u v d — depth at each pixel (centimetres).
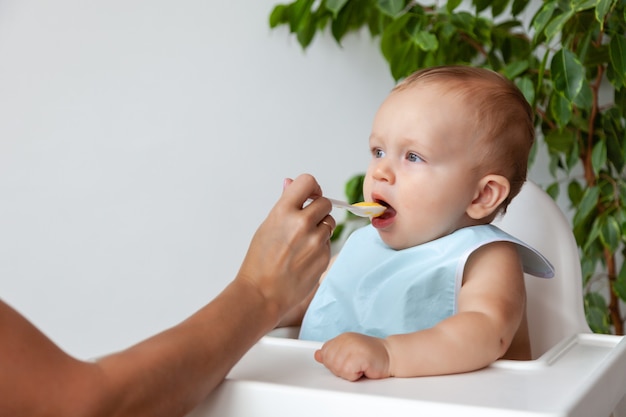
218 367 61
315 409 60
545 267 101
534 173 206
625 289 169
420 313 97
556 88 150
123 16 215
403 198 100
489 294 88
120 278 220
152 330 220
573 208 200
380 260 104
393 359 69
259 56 215
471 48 191
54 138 218
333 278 108
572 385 64
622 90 169
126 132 217
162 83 216
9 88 218
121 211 218
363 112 214
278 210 69
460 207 100
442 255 97
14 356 50
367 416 59
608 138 171
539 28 154
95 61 216
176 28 215
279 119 217
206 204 218
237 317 64
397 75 189
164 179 218
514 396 60
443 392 61
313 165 217
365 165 214
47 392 51
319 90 215
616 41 151
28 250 220
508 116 102
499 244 96
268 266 68
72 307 221
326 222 72
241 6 214
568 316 113
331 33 213
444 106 99
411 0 185
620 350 77
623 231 164
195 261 219
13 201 220
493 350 75
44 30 215
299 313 115
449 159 98
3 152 219
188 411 60
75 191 218
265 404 62
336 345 69
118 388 54
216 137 217
